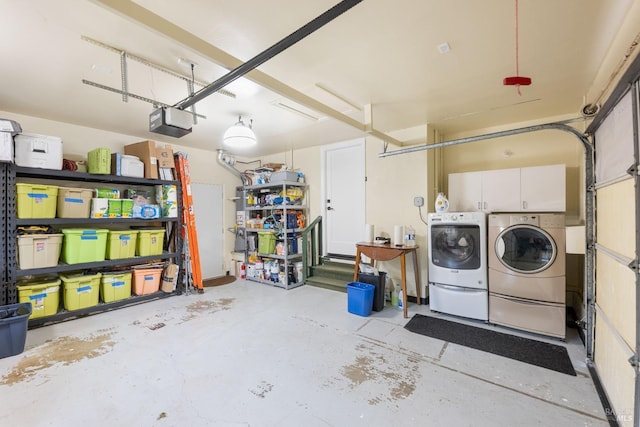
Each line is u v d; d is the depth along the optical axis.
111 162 3.94
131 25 1.85
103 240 3.75
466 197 3.80
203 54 1.67
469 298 3.30
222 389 2.05
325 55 2.22
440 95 2.99
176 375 2.23
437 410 1.83
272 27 1.87
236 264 5.73
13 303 3.08
